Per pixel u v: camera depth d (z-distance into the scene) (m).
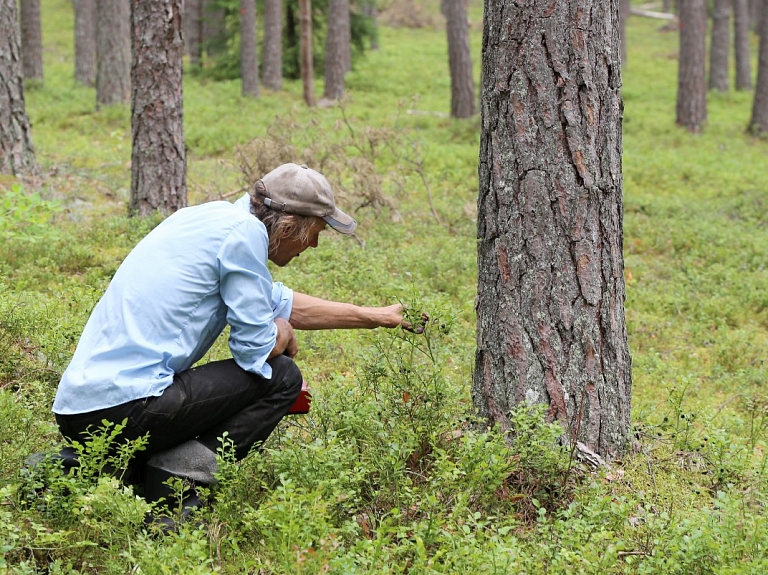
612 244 3.80
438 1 50.75
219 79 27.39
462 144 17.61
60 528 3.04
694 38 21.64
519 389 3.81
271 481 3.43
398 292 6.52
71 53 33.41
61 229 8.33
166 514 3.17
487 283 3.87
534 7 3.61
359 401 3.87
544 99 3.65
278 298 3.64
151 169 8.67
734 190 14.61
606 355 3.83
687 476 3.93
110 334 3.12
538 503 3.18
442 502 3.30
